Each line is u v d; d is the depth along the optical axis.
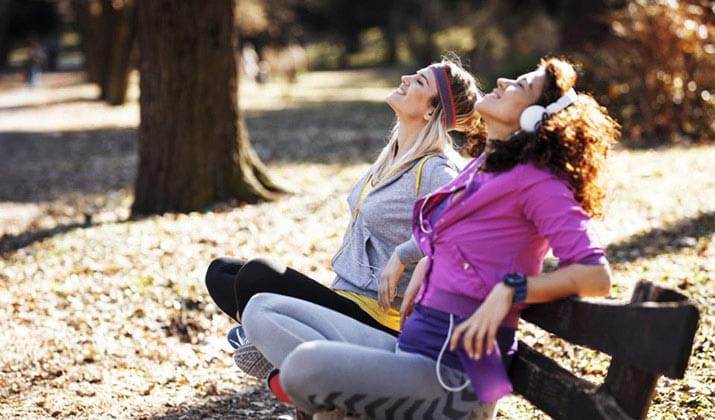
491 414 3.09
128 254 8.33
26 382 5.29
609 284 2.75
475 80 3.96
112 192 13.98
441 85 3.72
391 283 3.44
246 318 3.21
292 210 10.28
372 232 3.74
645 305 2.51
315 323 3.19
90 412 4.77
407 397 2.87
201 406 4.88
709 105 15.82
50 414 4.75
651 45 15.92
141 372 5.49
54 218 11.90
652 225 8.73
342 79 54.00
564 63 3.04
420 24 52.25
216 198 10.84
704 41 15.65
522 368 2.98
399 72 55.88
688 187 10.62
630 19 16.64
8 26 69.19
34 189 15.10
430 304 3.01
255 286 3.49
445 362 2.92
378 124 23.72
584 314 2.76
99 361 5.68
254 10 43.12
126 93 33.00
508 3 28.89
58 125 26.64
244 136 11.21
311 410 2.92
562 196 2.82
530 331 5.62
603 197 2.99
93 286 7.25
